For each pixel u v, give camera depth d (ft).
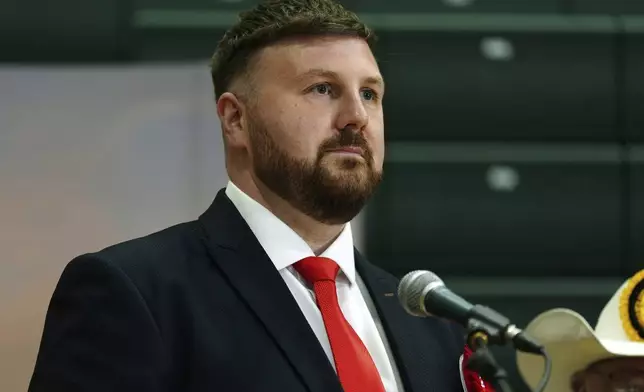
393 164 32.40
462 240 32.40
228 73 15.75
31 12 31.40
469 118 32.58
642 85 32.76
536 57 32.63
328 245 15.67
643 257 32.65
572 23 32.81
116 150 29.53
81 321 13.78
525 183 32.58
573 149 32.83
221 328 14.06
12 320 28.86
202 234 15.20
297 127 14.74
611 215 32.63
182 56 31.65
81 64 31.17
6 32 31.32
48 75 29.60
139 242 14.75
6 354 28.68
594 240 32.63
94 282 13.97
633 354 16.47
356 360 14.44
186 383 13.73
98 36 31.55
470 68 32.53
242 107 15.52
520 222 32.50
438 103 32.48
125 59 31.68
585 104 32.71
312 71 14.85
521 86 32.60
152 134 29.63
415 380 15.19
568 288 32.30
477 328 12.80
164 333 13.82
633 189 32.71
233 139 15.65
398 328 15.67
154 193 29.48
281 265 14.97
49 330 14.07
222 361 13.74
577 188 32.63
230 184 15.83
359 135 14.85
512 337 12.54
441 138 32.78
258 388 13.65
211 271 14.66
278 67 15.05
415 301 13.57
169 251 14.70
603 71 32.71
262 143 15.03
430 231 32.32
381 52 32.30
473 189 32.50
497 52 32.58
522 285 32.30
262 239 15.12
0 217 29.09
